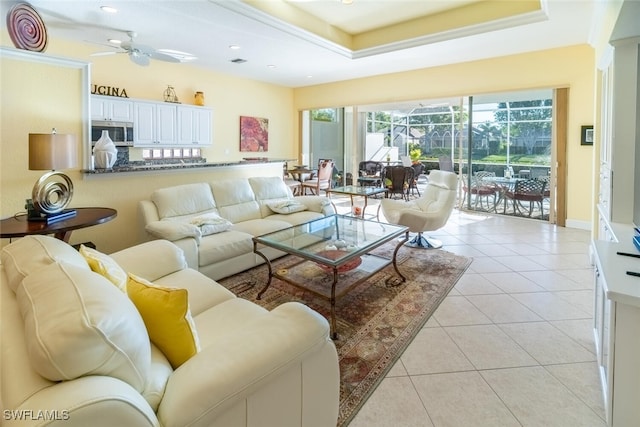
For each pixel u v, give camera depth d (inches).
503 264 151.4
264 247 144.3
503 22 175.9
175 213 139.8
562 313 106.3
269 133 337.4
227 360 42.1
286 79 317.4
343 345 90.0
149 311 46.4
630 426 59.2
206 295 78.2
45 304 35.6
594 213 152.6
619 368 59.2
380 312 107.7
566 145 221.6
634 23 91.0
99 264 57.6
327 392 52.9
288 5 182.9
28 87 112.7
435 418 65.6
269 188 185.3
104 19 166.6
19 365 32.4
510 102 250.7
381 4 183.0
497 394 71.9
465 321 102.0
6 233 90.4
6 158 109.8
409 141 384.8
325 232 134.0
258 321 51.2
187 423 36.0
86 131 125.7
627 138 104.9
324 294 100.7
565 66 214.8
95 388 30.3
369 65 258.2
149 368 38.5
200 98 270.4
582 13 158.7
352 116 332.8
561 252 168.9
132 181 140.3
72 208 121.8
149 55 175.2
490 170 265.9
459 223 235.0
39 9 153.8
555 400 70.0
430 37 199.3
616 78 105.1
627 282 60.6
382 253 166.9
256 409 42.7
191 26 174.6
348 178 354.9
